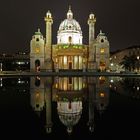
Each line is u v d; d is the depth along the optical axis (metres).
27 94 36.06
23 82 61.56
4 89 43.75
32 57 137.00
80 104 26.44
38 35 137.62
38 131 15.55
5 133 14.99
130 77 90.31
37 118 19.11
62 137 14.34
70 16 161.00
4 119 18.56
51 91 40.56
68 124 17.48
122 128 16.19
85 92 38.88
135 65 142.62
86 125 17.14
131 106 24.52
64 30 155.62
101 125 17.03
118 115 20.02
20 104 26.06
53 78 81.25
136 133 15.02
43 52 137.50
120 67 162.38
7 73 112.19
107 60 139.00
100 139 13.90
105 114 20.52
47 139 13.89
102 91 40.22
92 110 22.66
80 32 158.88
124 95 34.47
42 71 132.38
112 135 14.64
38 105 25.75
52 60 141.62
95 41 139.88
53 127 16.64
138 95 34.47
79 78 81.44
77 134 14.95
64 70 135.25
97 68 137.75
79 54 141.50
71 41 154.75
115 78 82.25
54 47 143.62
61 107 24.59
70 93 37.53
